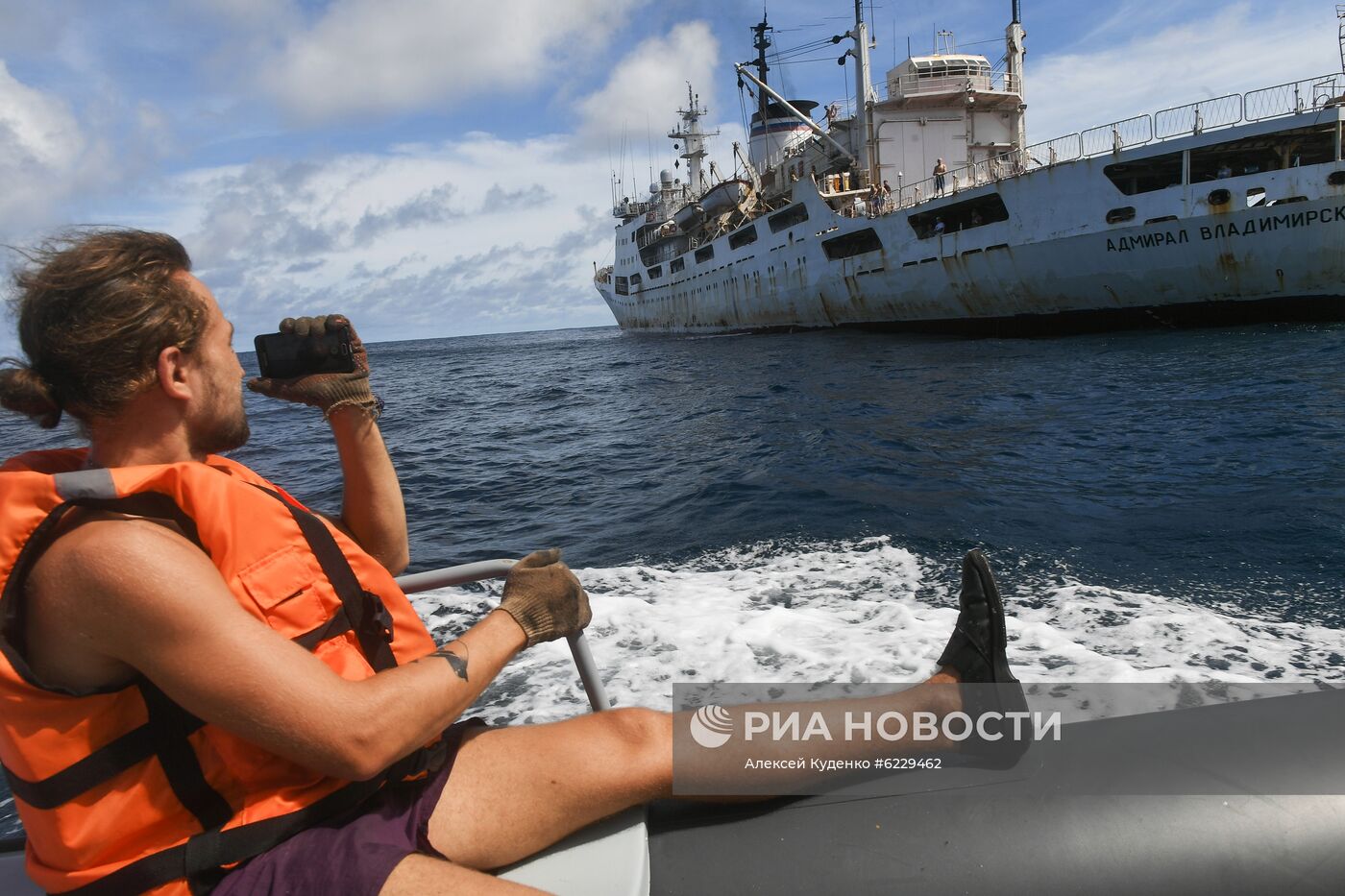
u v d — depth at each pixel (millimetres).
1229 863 1305
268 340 1655
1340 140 18266
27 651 1149
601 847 1479
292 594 1333
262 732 1167
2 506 1127
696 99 46281
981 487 7660
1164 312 21781
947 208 25016
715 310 38875
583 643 1704
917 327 28000
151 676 1143
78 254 1228
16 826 2676
